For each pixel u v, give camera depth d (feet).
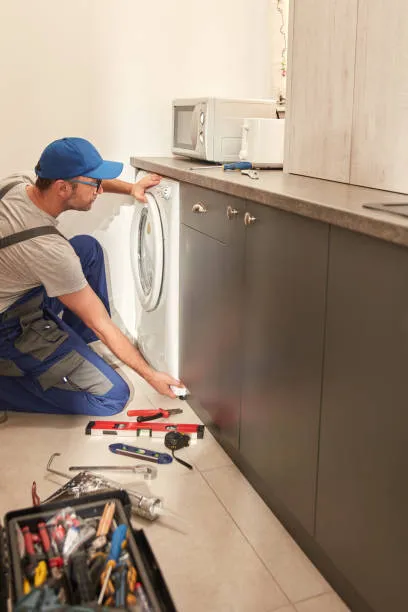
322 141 7.11
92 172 6.79
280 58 10.40
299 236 5.35
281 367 5.87
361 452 4.72
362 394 4.65
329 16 6.83
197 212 7.63
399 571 4.41
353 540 4.94
